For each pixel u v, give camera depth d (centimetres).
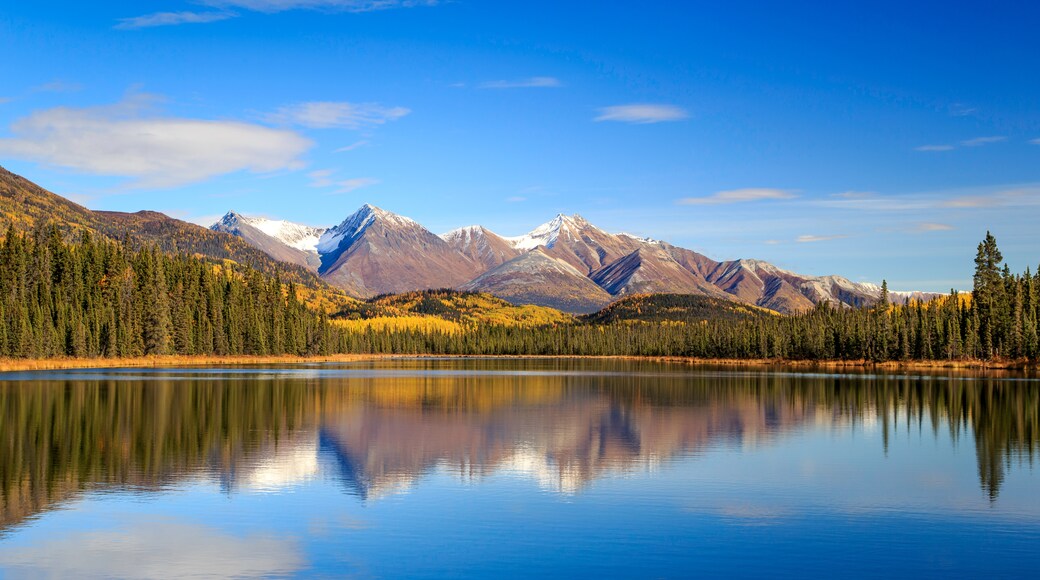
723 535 4047
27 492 4809
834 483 5272
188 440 6869
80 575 3400
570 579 3416
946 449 6750
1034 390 13375
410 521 4275
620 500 4769
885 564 3628
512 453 6481
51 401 9875
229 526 4147
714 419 9006
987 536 4044
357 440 7088
